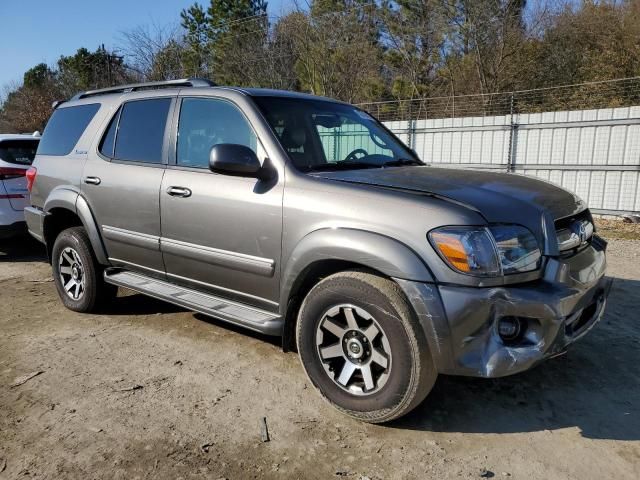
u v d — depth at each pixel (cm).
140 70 2422
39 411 311
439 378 350
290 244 310
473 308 255
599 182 1109
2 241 823
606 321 452
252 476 255
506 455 270
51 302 516
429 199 275
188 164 375
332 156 360
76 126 479
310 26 2588
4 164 661
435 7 2488
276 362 374
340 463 264
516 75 2403
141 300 513
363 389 294
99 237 439
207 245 357
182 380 348
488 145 1270
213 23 3064
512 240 266
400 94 2680
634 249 775
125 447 276
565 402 321
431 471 258
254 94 362
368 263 274
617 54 2089
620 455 270
